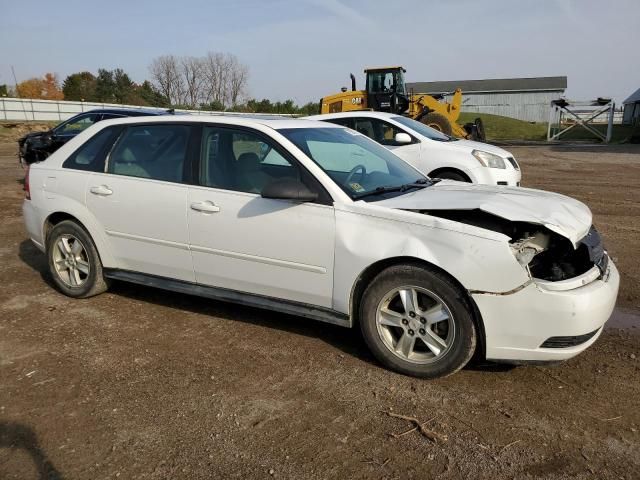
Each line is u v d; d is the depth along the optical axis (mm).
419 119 18438
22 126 31375
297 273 3900
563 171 15961
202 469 2730
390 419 3141
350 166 4238
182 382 3557
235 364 3803
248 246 4047
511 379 3574
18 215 8773
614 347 4035
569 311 3188
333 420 3135
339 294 3762
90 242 4867
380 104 19906
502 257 3236
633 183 13055
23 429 3053
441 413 3195
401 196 3963
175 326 4449
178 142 4473
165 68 59875
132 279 4750
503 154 9000
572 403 3295
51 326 4438
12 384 3531
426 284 3443
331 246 3729
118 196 4633
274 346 4082
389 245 3533
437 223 3432
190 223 4273
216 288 4344
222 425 3090
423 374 3549
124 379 3594
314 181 3852
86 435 3004
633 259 6316
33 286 5418
